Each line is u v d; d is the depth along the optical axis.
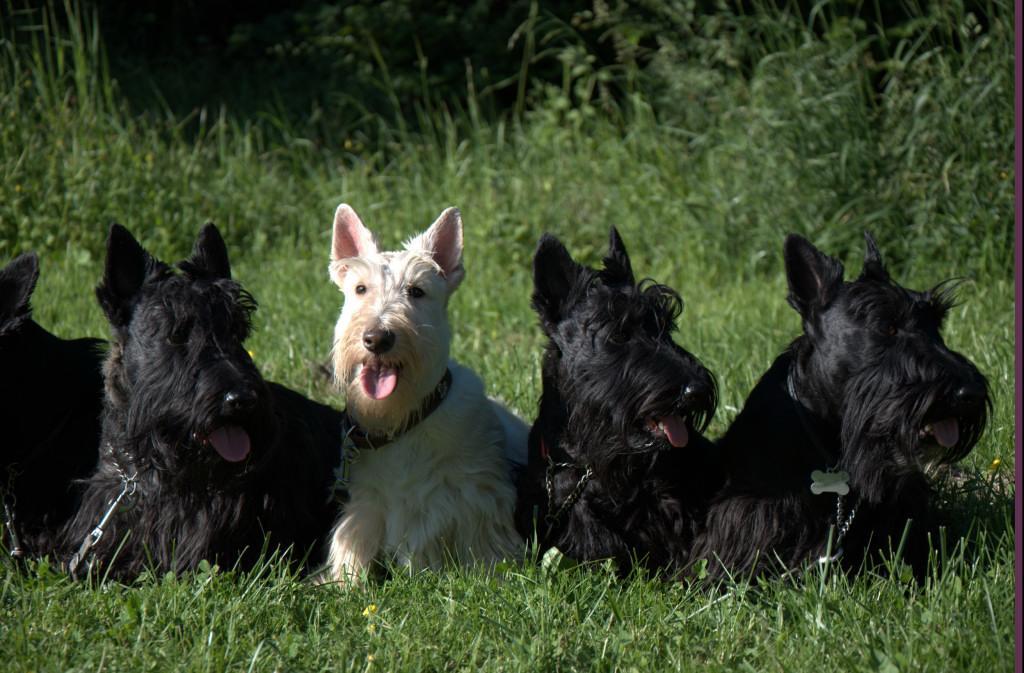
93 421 9.00
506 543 8.77
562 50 22.19
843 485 7.90
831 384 7.99
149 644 7.09
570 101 22.34
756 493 8.27
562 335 8.43
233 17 26.77
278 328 14.48
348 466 8.80
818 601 7.34
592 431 8.18
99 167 18.59
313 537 8.86
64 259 17.52
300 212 19.77
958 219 16.36
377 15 23.55
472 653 7.02
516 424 9.91
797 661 6.80
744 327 14.07
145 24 25.98
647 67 21.70
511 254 18.03
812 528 8.13
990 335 13.02
